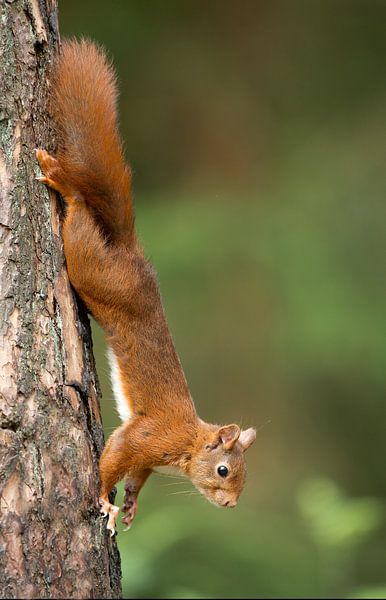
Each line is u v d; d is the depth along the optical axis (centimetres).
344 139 1814
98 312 770
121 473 795
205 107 1819
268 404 1631
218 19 1877
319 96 1856
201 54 1850
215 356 1634
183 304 1636
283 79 1862
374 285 1669
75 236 703
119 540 982
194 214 1706
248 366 1641
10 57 661
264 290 1650
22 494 615
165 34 1841
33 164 673
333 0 1930
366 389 1636
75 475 641
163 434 809
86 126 734
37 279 655
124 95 1805
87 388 666
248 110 1831
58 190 690
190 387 1619
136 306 786
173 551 1170
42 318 651
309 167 1784
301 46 1888
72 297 692
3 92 656
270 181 1784
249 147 1808
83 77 731
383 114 1833
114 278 758
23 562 607
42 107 688
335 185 1761
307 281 1661
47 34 693
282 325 1648
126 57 1808
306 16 1908
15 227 648
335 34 1902
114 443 791
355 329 1639
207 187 1783
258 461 1603
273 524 1277
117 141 754
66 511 632
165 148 1802
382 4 1919
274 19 1894
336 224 1719
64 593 620
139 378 802
